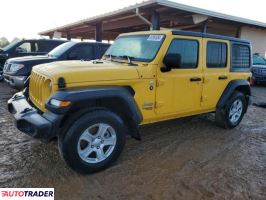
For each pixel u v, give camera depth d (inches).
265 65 472.4
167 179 118.2
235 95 190.1
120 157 138.3
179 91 148.3
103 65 128.0
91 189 108.0
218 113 187.9
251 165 136.1
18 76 259.8
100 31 548.4
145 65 134.9
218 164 135.5
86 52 300.5
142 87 130.3
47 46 373.7
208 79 164.4
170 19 418.6
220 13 404.8
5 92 299.9
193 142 165.3
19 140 154.9
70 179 114.3
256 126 209.2
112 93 117.0
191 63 154.5
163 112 143.3
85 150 115.7
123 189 109.0
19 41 367.6
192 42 152.5
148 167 128.6
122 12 396.8
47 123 104.2
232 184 116.2
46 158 132.3
